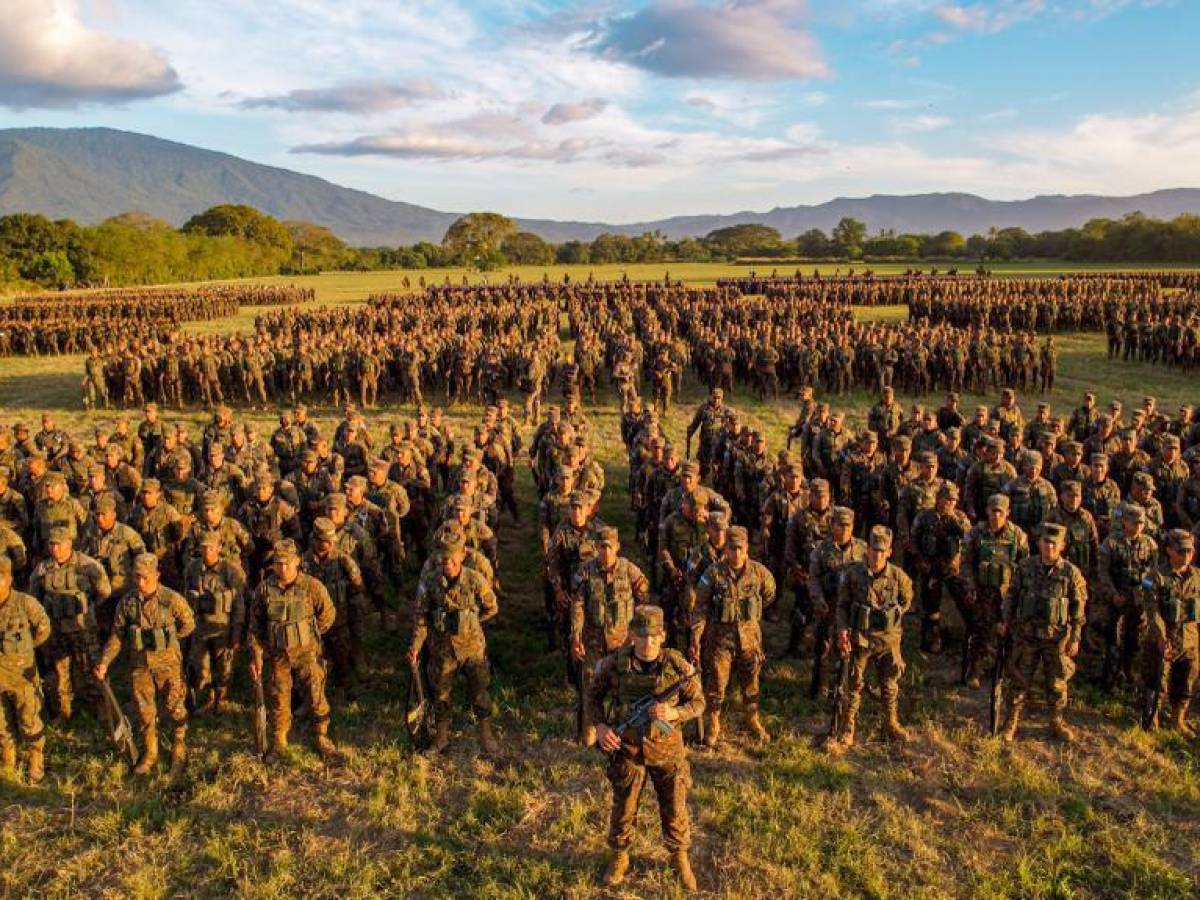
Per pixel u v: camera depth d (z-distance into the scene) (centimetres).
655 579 1188
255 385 2588
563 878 608
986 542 852
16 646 708
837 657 779
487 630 1050
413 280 11062
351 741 796
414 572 1262
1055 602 748
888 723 783
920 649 980
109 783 724
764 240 18775
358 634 884
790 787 712
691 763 755
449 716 775
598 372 2844
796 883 600
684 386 2894
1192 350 2923
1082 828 656
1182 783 708
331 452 1404
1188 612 757
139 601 725
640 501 1252
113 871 620
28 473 1134
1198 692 873
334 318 4147
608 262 16412
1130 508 837
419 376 2602
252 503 1045
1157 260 12188
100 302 5728
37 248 9375
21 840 655
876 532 750
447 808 695
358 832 661
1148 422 1420
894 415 1590
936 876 602
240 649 970
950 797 700
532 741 793
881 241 15950
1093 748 772
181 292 6975
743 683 777
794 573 927
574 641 761
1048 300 4044
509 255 15762
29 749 732
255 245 13750
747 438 1264
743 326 3606
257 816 685
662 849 638
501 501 1429
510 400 2681
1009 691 792
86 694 839
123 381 2578
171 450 1271
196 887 602
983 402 2555
